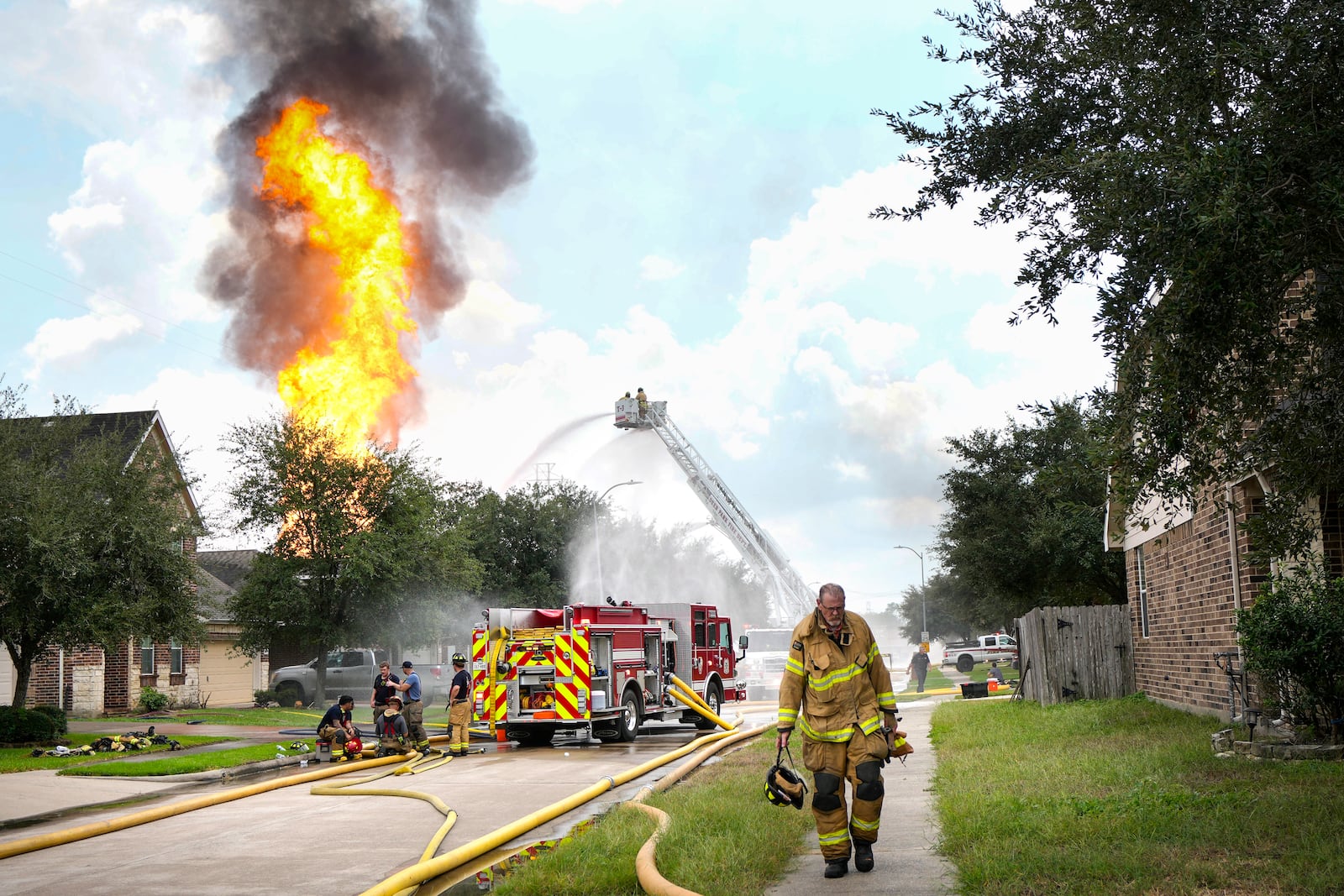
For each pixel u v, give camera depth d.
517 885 6.56
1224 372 6.29
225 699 35.56
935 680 45.22
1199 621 14.96
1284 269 5.59
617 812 9.04
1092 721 14.84
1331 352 6.87
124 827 10.50
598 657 19.45
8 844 9.23
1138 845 6.44
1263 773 8.86
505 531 46.38
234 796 12.61
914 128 8.21
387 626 30.05
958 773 10.59
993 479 30.09
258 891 7.32
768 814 8.65
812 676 6.83
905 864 6.92
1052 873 5.98
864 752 6.68
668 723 25.58
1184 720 14.24
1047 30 7.82
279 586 28.58
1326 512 11.24
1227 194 5.21
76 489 19.64
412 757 17.09
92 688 27.97
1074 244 6.78
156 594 20.09
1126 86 7.04
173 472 21.88
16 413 20.47
